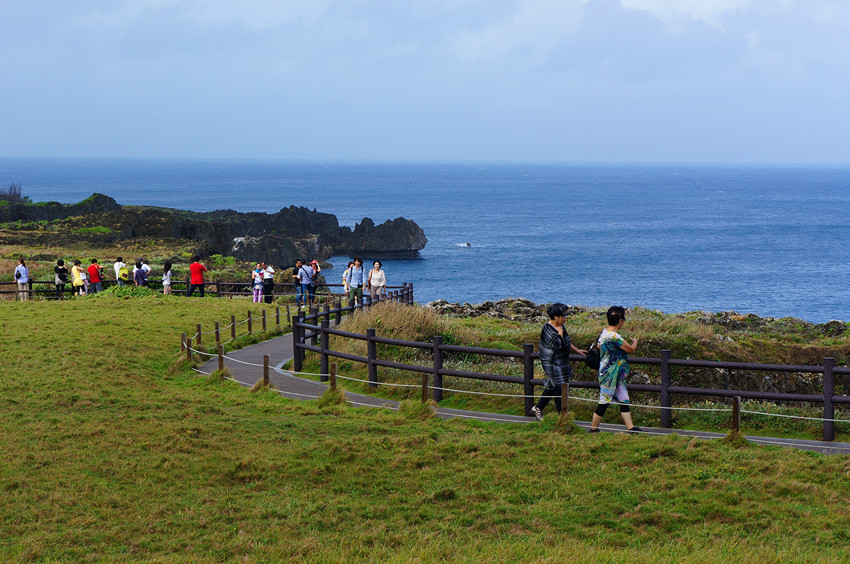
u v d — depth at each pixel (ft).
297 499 31.24
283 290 141.18
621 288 256.93
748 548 25.07
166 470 34.19
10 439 37.88
